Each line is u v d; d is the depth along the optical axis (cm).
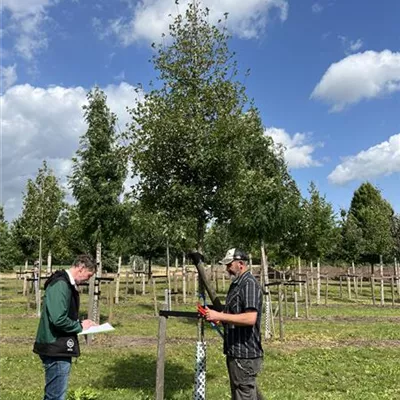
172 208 833
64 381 560
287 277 2902
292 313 2152
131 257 3950
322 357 1178
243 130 842
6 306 2328
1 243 3384
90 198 1728
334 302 2709
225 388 880
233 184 839
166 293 1585
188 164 821
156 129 812
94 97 1755
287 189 1708
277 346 1327
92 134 1734
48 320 555
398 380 972
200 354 652
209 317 600
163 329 677
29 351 1217
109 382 932
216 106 848
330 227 2502
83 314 1983
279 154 1795
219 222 862
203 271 736
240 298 603
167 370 1028
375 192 4897
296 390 893
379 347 1320
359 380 973
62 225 2303
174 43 880
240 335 600
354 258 3097
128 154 862
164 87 873
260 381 955
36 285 2148
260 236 1531
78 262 573
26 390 871
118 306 2316
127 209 1712
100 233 1777
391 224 3123
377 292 3466
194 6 887
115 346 1291
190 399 802
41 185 2044
